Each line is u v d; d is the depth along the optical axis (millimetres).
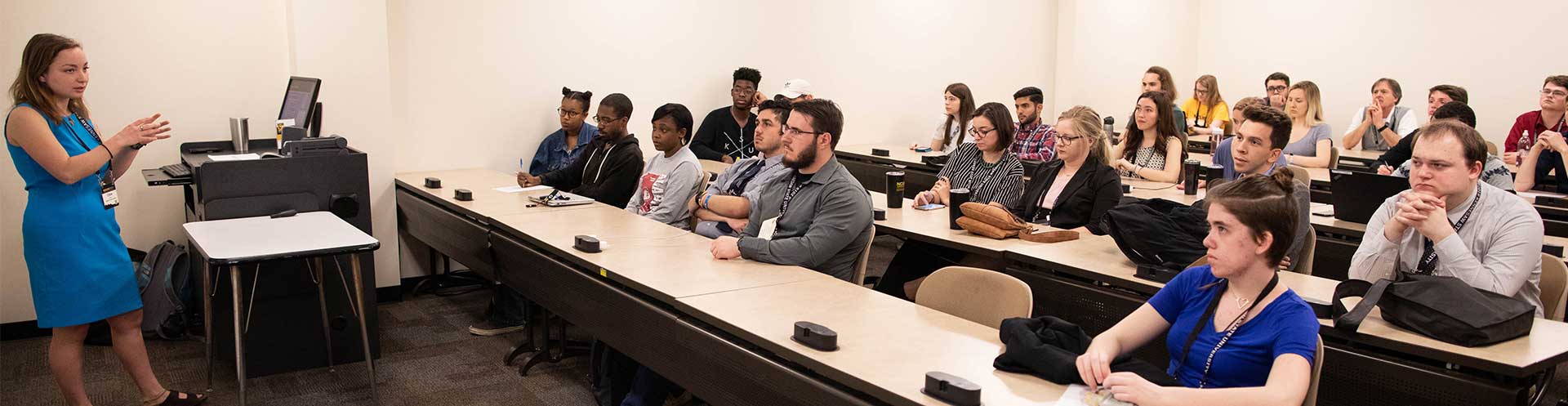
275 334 3773
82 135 3232
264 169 3898
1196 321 2047
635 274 3008
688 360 2668
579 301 3291
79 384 3287
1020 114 6363
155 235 4852
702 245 3502
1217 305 2021
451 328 4637
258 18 4949
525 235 3693
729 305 2650
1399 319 2314
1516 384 2105
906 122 7461
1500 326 2189
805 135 3281
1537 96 7203
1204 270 2113
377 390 3746
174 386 3752
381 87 5008
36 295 3158
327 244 3295
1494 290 2447
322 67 4828
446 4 5457
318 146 4031
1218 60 9008
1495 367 2090
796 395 2246
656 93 6227
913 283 4004
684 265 3152
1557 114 5660
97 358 4141
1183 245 2910
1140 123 5312
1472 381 2146
